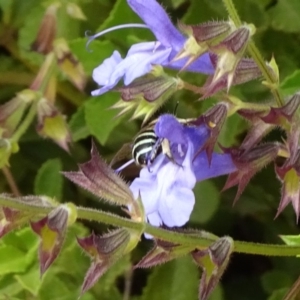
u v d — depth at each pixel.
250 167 0.20
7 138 0.23
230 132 0.24
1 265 0.24
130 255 0.25
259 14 0.25
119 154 0.21
